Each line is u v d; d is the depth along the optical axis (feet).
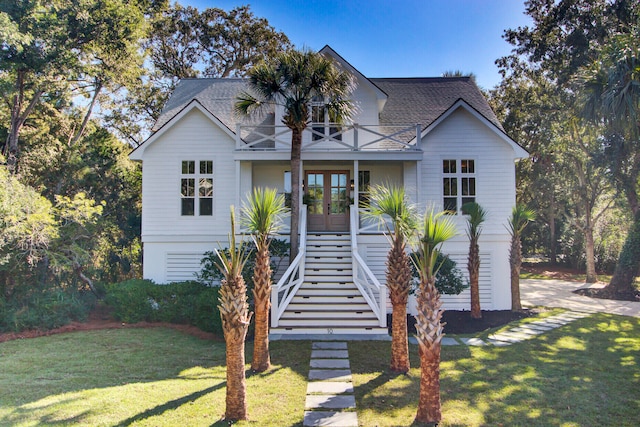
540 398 20.56
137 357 27.37
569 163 70.28
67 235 42.19
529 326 36.76
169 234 46.42
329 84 37.50
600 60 48.44
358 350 28.89
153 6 81.71
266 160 45.57
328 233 47.09
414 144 47.24
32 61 46.91
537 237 95.55
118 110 87.04
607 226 80.28
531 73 78.95
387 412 18.83
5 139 57.26
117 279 62.69
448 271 38.86
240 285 18.62
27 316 34.99
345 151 44.55
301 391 21.29
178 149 47.09
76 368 24.85
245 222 25.72
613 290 55.16
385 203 24.18
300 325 33.73
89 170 55.16
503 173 46.03
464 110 46.37
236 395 17.98
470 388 21.90
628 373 24.26
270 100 42.22
